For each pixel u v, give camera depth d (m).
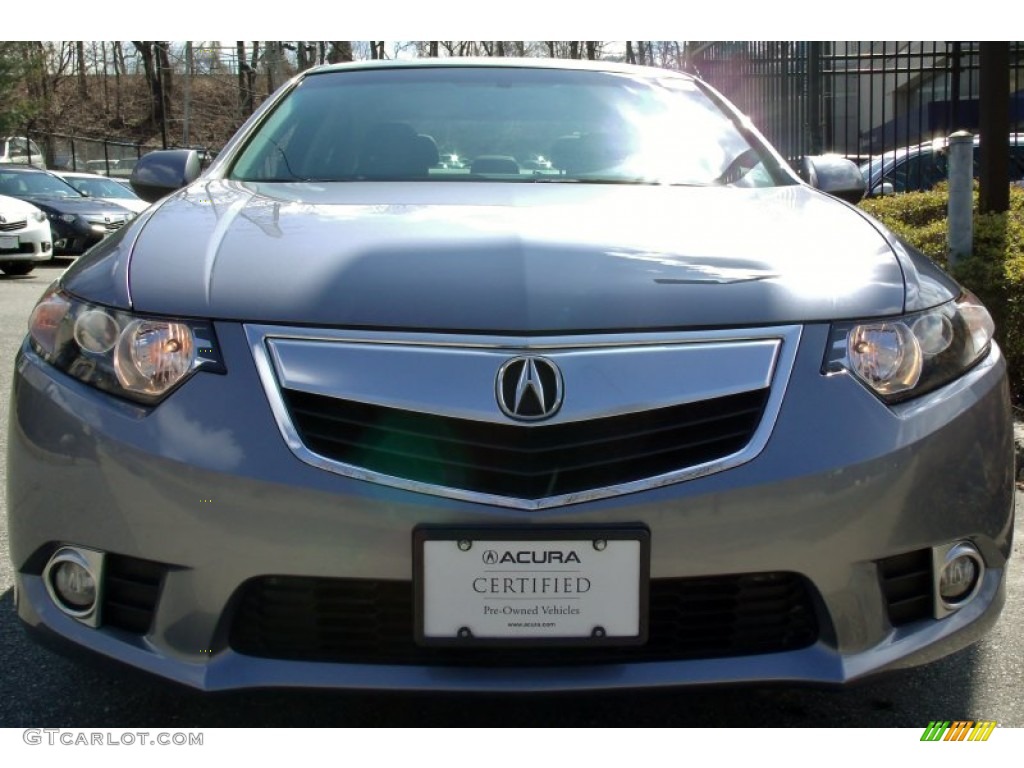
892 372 2.05
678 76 3.77
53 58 44.34
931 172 12.40
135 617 1.98
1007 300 4.89
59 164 42.38
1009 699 2.46
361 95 3.46
